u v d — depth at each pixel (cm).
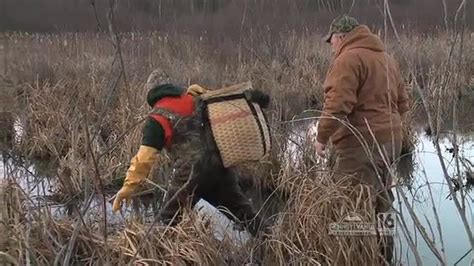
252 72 1082
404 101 479
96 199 559
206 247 419
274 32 1099
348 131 443
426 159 743
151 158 426
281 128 715
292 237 430
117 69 919
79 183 573
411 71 283
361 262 417
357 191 438
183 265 400
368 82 438
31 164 715
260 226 454
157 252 414
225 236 439
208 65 1116
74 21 1034
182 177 433
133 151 691
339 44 451
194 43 1147
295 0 1076
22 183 626
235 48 1152
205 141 429
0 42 1016
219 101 428
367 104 440
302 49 1175
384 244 423
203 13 1148
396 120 450
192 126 427
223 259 423
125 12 963
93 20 949
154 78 463
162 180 540
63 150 741
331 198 432
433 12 814
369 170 442
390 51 944
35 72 1107
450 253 461
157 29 1029
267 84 1010
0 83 890
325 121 439
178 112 426
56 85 1006
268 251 429
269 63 1109
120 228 452
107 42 1155
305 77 1159
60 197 571
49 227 420
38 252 382
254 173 653
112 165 682
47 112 852
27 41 1146
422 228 283
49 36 1162
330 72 442
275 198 618
